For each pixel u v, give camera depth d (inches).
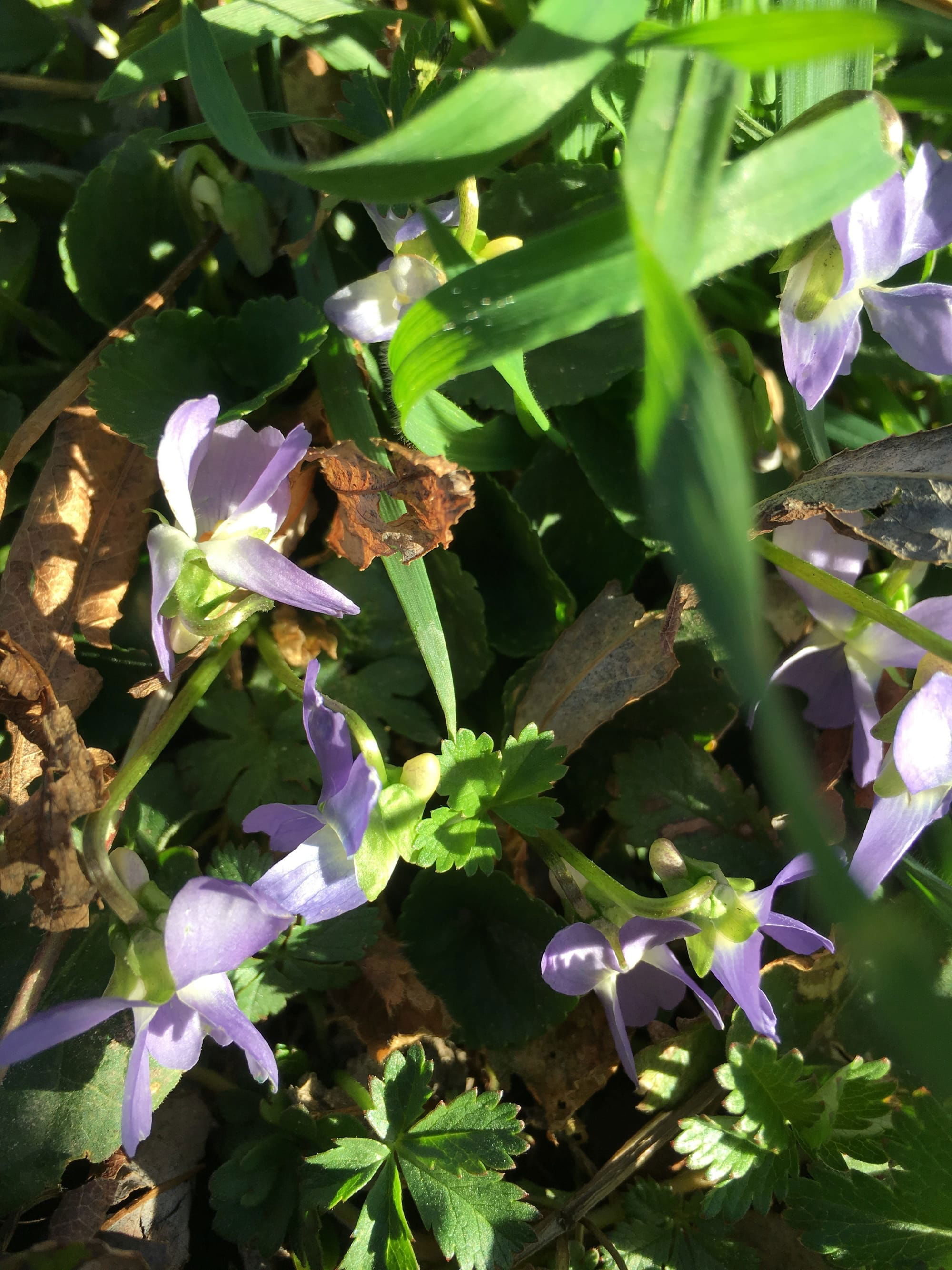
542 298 3.8
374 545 4.7
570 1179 5.2
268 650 5.3
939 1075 3.0
